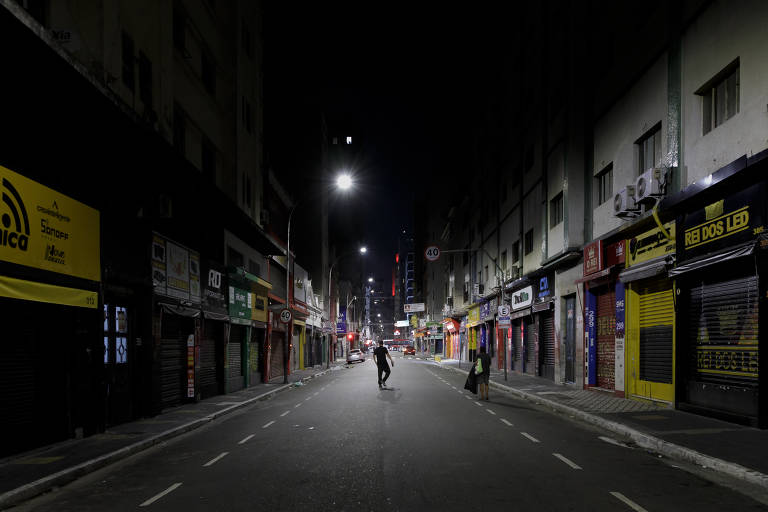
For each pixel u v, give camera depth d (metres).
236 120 21.61
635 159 16.06
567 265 21.28
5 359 8.77
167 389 14.84
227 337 19.38
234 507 5.85
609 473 7.15
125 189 12.20
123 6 12.20
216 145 19.94
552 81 23.59
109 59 11.20
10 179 8.43
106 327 11.73
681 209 12.73
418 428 11.14
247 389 21.12
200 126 18.11
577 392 18.03
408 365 48.38
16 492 6.44
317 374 31.55
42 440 9.52
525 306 27.89
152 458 8.84
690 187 11.89
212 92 19.89
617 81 17.28
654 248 14.30
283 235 33.69
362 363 53.91
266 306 25.39
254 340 23.94
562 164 21.69
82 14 10.41
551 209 23.89
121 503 6.19
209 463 8.20
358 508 5.71
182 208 15.74
